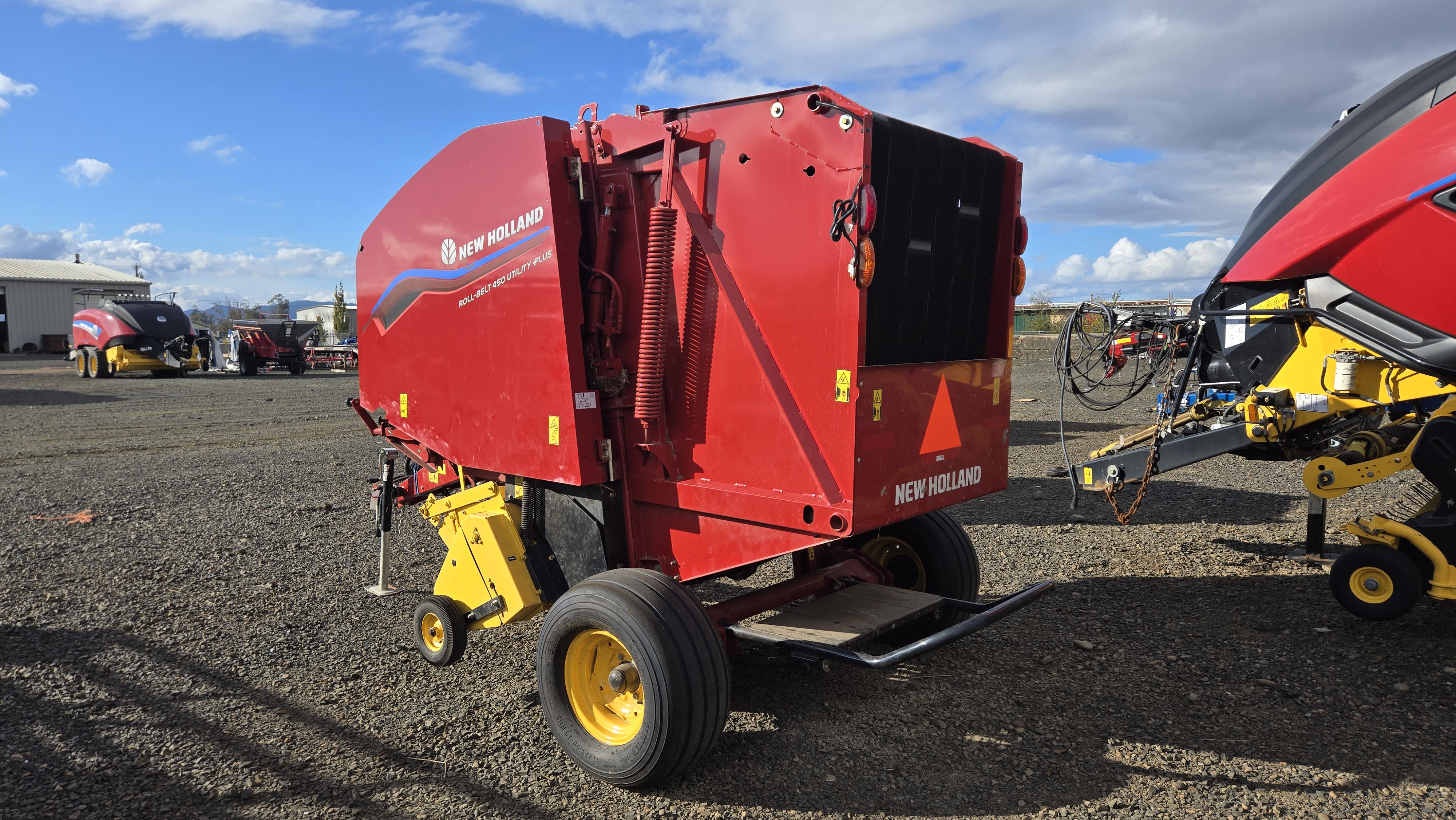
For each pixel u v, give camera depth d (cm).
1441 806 304
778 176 323
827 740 362
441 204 429
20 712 393
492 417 409
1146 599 547
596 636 339
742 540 347
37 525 767
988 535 719
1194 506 809
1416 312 425
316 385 2533
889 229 336
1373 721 371
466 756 354
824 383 316
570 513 400
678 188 354
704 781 330
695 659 312
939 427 363
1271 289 501
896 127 331
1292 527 720
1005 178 400
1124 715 382
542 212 369
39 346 4956
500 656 466
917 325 358
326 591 582
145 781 330
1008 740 360
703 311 352
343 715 392
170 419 1619
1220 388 662
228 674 439
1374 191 434
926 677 428
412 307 456
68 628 505
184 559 659
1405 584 454
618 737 337
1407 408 543
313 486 955
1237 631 486
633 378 375
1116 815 303
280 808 312
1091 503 834
